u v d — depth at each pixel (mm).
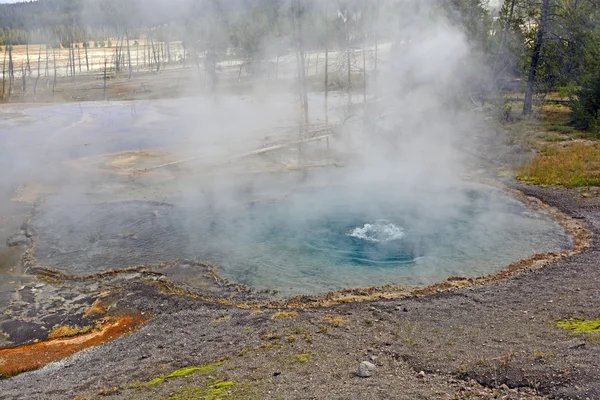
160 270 11125
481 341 6949
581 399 5102
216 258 11625
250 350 7285
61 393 6664
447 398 5414
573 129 21219
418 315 8273
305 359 6766
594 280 9094
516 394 5410
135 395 6219
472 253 11258
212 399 5805
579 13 23844
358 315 8422
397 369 6336
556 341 6555
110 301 9859
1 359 8141
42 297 10219
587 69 21391
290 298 9531
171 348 7785
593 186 15016
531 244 11602
